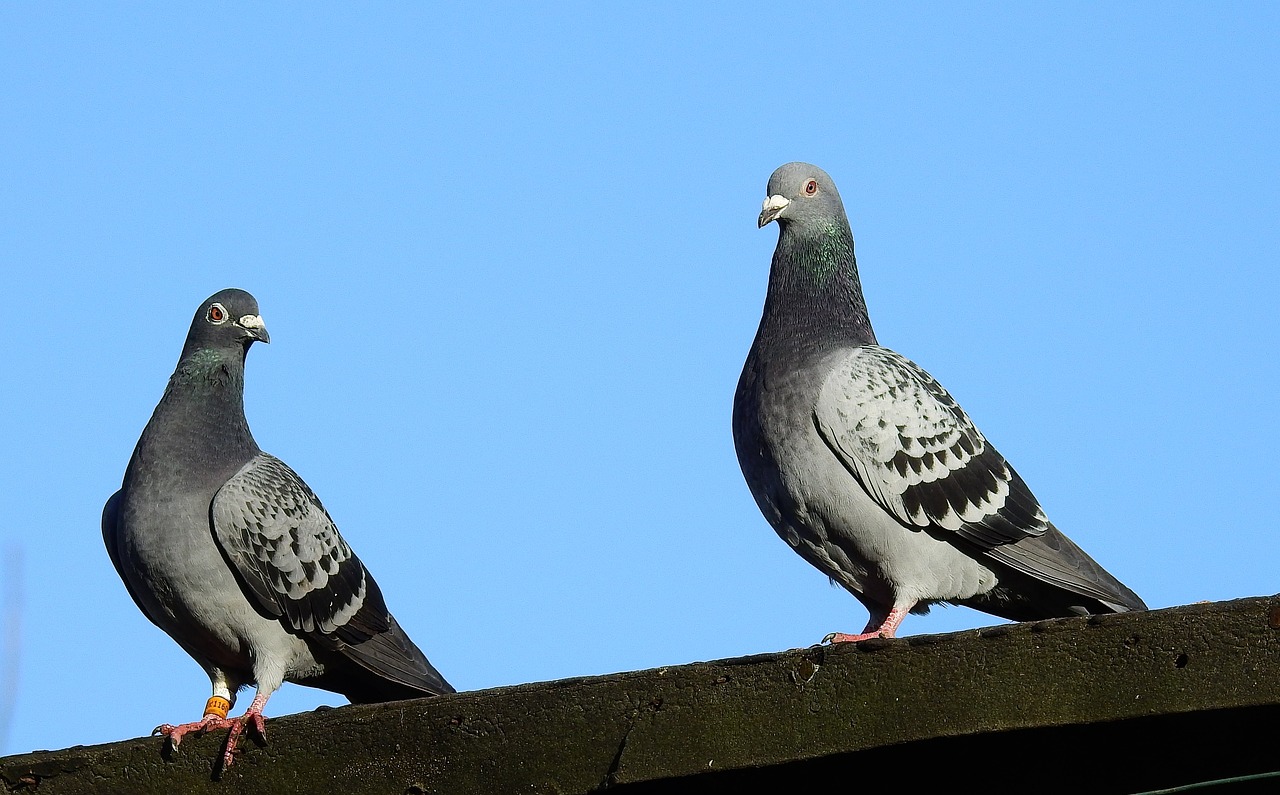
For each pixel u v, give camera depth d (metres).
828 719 9.14
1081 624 8.76
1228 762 8.77
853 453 13.54
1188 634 8.52
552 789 9.57
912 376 14.26
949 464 13.82
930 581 13.84
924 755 9.27
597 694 9.57
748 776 9.56
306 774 10.31
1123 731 8.80
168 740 10.66
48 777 10.62
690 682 9.39
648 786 9.66
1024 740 8.98
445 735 9.92
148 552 13.98
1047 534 14.23
